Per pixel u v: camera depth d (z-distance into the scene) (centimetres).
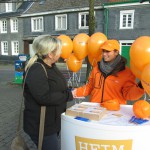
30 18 2866
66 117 247
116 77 301
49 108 251
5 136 483
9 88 1113
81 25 2470
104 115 258
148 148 229
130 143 225
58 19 2639
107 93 304
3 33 3156
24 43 2977
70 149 247
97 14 2322
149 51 250
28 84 240
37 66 243
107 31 2277
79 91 336
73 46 392
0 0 1905
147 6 2066
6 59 3167
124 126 223
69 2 2556
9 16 3027
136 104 250
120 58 301
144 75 242
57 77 254
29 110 252
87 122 233
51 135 255
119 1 2205
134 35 2158
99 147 230
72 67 409
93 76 323
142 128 224
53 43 245
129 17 2177
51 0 2750
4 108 707
